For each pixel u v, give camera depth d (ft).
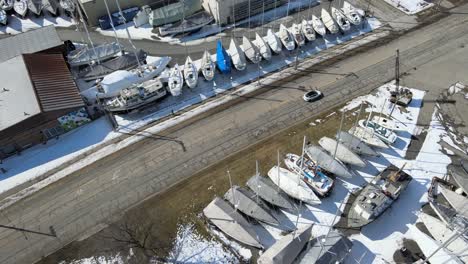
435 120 141.18
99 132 145.59
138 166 133.80
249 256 109.40
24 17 198.70
